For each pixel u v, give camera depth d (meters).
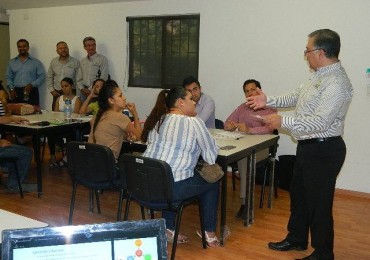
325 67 2.45
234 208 3.81
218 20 4.94
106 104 3.27
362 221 3.53
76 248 0.91
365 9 4.00
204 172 2.70
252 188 3.33
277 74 4.62
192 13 5.12
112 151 2.92
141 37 5.65
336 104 2.35
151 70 5.65
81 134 4.27
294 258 2.82
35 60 6.53
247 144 3.19
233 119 4.05
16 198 4.00
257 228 3.34
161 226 0.96
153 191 2.54
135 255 0.93
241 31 4.79
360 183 4.23
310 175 2.54
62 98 5.27
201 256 2.83
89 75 5.92
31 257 0.89
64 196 4.09
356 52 4.10
